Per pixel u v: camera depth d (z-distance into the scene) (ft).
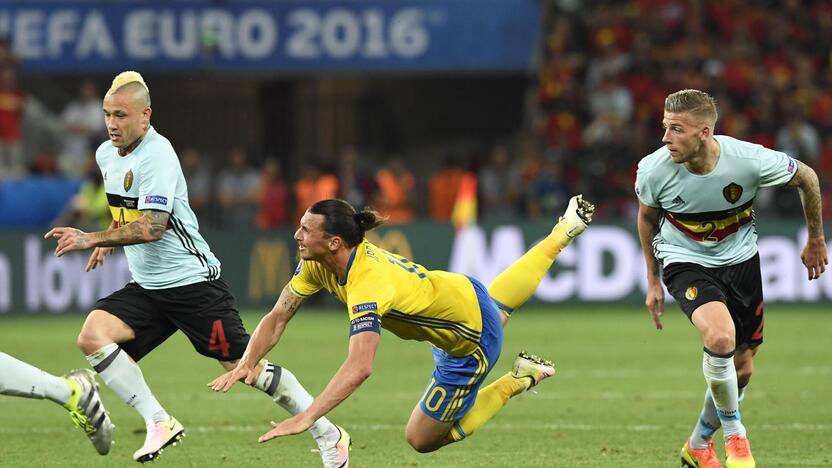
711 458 79.87
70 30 237.66
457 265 207.10
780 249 203.31
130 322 79.51
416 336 72.33
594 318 192.54
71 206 210.59
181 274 79.36
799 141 237.86
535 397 116.67
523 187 232.73
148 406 79.20
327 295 218.18
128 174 78.38
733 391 75.61
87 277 199.41
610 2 274.98
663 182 78.89
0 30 237.04
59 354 151.12
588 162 239.30
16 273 198.18
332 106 276.21
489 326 73.56
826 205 230.07
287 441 94.02
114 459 86.89
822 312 199.11
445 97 284.41
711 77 249.75
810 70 259.60
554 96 255.91
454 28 238.68
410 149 279.90
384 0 238.68
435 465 84.43
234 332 80.02
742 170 77.46
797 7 270.67
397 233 207.72
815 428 98.58
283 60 239.30
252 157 251.80
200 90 278.87
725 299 77.71
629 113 248.32
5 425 101.86
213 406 112.57
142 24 238.07
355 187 222.89
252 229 208.23
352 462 85.66
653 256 82.99
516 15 238.48
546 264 78.54
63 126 250.37
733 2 269.85
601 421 102.89
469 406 74.74
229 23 238.48
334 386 65.31
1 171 230.68
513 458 86.74
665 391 120.26
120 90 77.20
